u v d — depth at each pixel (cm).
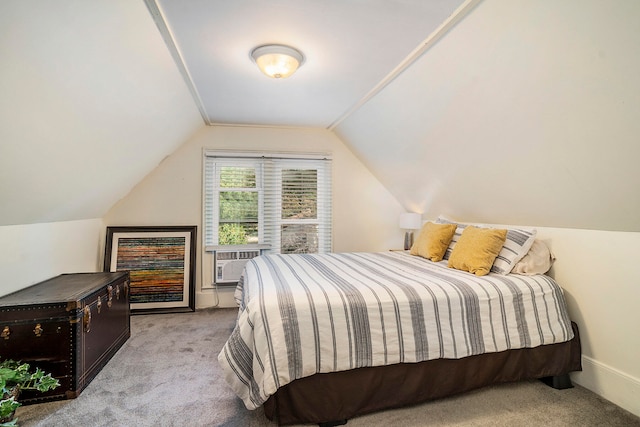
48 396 184
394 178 373
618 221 187
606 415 179
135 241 349
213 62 216
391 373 176
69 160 198
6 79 118
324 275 219
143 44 170
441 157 274
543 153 191
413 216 379
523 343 193
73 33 127
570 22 130
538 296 202
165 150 332
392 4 154
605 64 133
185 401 187
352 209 408
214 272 369
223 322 318
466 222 330
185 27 174
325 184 402
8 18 102
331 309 168
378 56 206
